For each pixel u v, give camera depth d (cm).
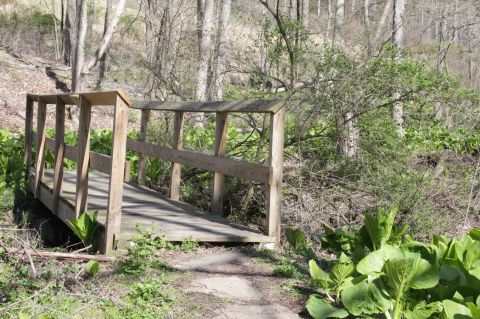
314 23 1358
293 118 975
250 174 679
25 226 801
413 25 1856
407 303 433
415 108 1005
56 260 585
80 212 676
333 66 914
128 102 591
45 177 991
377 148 942
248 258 595
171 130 1156
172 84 1261
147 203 838
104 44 2105
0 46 2748
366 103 922
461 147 1312
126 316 428
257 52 1100
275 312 454
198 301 466
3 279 512
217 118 752
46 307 434
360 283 431
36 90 2367
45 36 3212
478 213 1001
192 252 607
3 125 1914
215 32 1371
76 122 2119
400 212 899
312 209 880
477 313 367
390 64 895
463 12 2066
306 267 584
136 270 528
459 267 457
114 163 591
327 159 946
